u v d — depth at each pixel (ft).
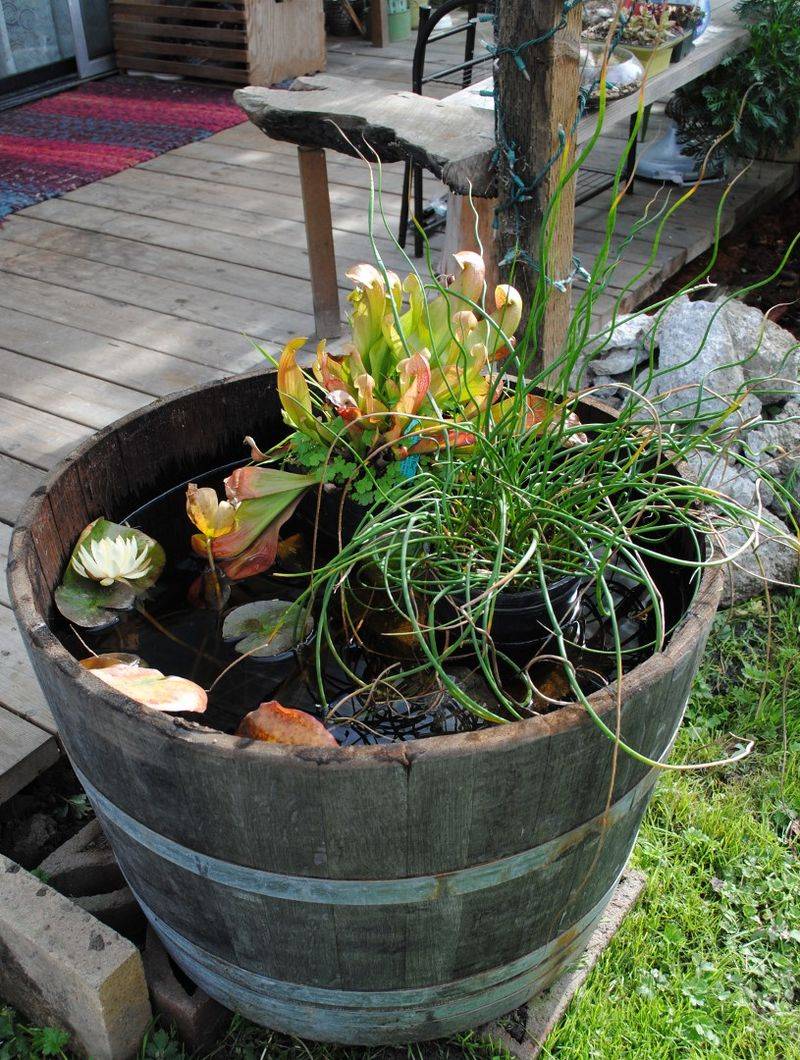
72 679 3.12
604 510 3.95
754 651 6.16
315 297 8.25
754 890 4.94
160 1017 4.32
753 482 6.55
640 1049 4.26
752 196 11.42
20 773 4.84
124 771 3.19
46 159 12.21
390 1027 3.88
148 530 4.58
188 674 3.86
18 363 8.16
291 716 3.30
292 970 3.58
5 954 4.22
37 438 7.20
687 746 5.57
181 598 4.30
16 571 3.58
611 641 3.97
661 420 3.93
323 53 14.66
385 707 3.72
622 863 4.04
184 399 4.54
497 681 3.79
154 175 11.84
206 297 9.16
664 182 11.51
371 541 3.62
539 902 3.52
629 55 7.55
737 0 11.24
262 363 8.07
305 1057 4.26
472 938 3.48
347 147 6.68
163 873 3.52
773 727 5.67
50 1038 4.25
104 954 3.94
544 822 3.18
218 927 3.56
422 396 3.75
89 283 9.43
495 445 3.80
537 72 5.14
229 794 2.95
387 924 3.31
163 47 14.56
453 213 6.31
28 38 13.83
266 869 3.16
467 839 3.07
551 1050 4.26
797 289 10.39
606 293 8.96
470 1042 4.21
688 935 4.75
